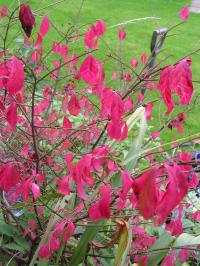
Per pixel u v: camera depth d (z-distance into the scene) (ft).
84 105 7.43
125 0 32.30
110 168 4.98
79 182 3.95
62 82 9.39
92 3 29.45
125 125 4.83
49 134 7.03
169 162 4.84
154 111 14.15
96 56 16.21
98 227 5.18
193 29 27.71
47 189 6.47
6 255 6.02
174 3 33.86
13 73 3.84
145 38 24.43
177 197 3.14
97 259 5.98
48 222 5.53
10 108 4.45
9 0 23.68
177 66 4.08
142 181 3.12
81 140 7.35
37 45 6.33
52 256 5.81
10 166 4.58
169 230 5.28
